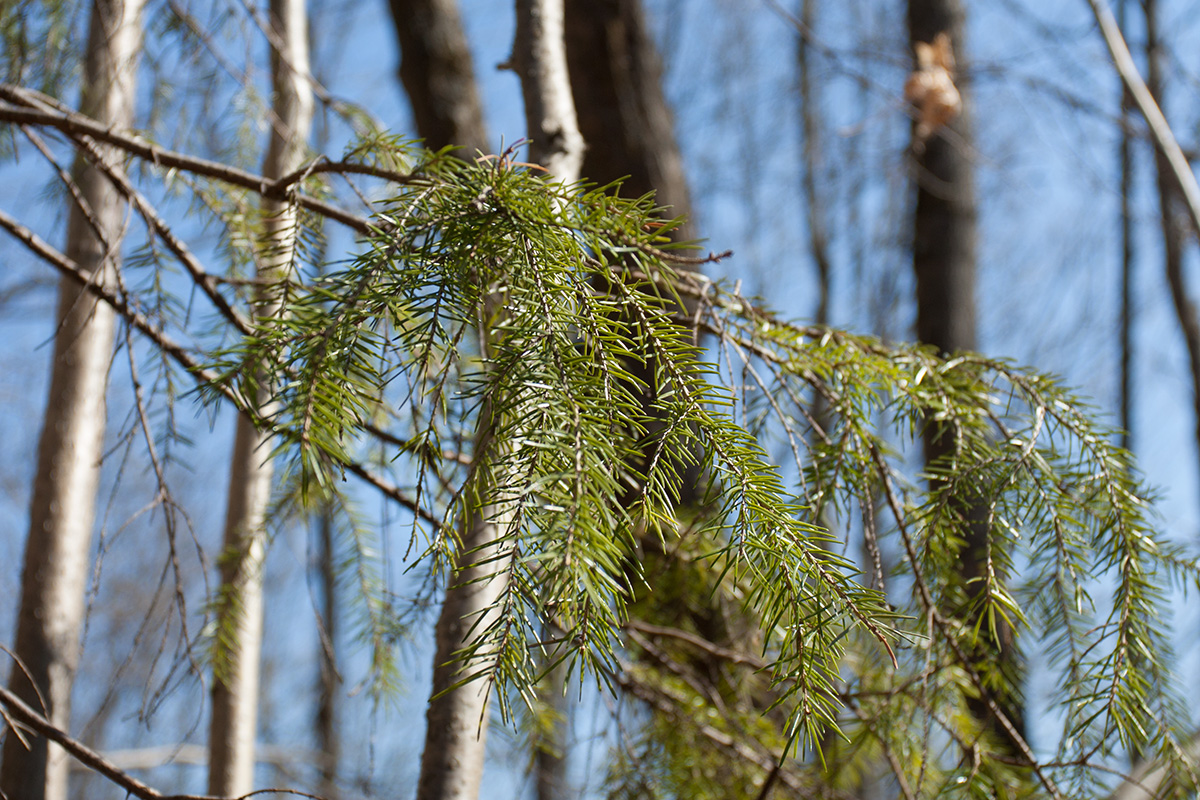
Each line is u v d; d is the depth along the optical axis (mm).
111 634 8812
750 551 1935
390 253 1950
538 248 1945
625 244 2033
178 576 2252
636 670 2541
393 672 2527
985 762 2203
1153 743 2100
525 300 1933
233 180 2191
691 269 2246
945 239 4473
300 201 2154
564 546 1871
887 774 2420
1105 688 2066
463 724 2174
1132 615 2078
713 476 1945
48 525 2676
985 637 2227
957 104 3084
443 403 2012
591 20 4145
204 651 2582
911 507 2160
